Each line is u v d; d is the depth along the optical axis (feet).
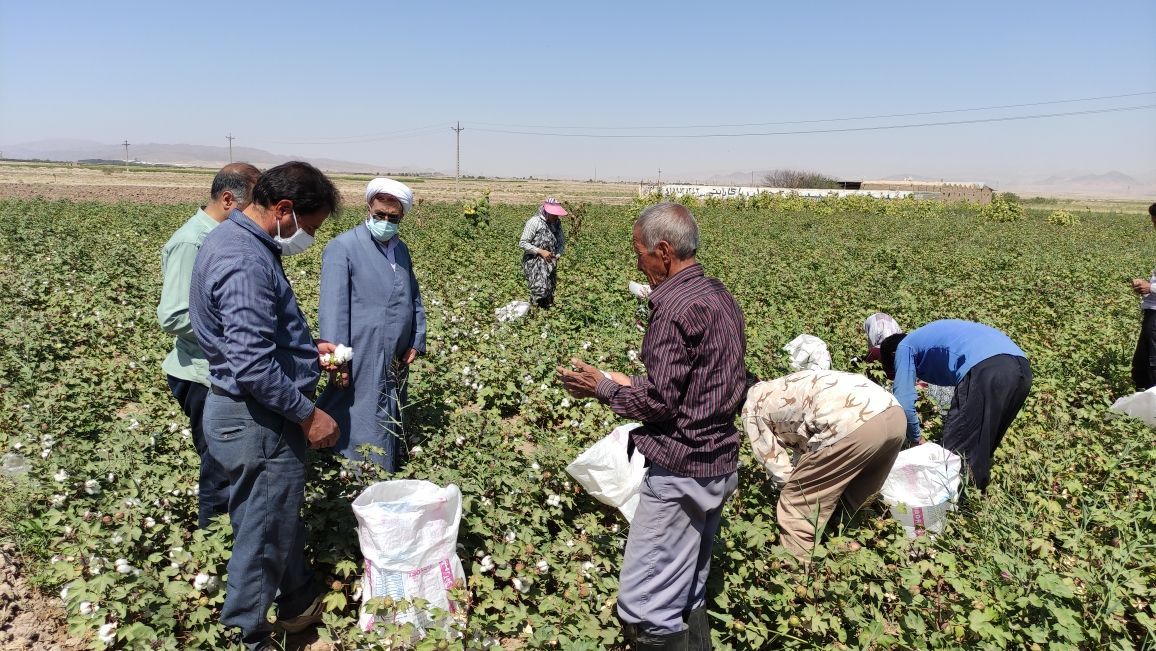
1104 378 24.44
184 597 10.59
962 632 10.68
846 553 12.18
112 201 129.70
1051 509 14.38
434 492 10.94
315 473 13.14
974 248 66.18
